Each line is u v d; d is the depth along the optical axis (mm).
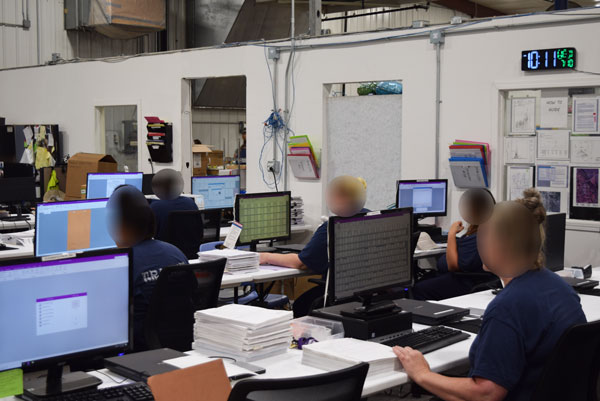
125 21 9000
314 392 1793
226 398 1872
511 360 1988
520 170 5363
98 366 2469
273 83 6809
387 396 3738
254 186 7066
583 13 4906
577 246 5074
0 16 9633
